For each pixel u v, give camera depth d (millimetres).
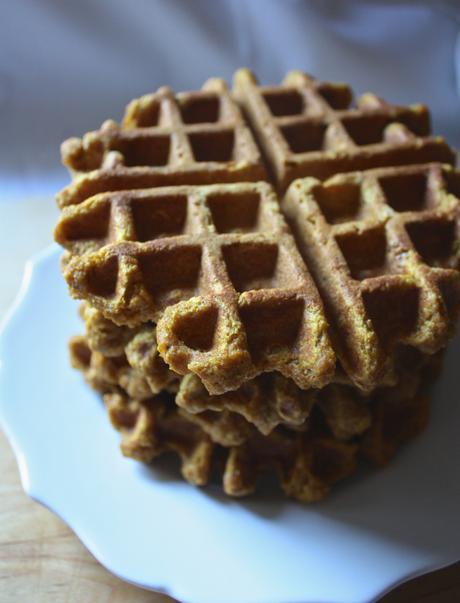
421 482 275
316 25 489
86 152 297
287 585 243
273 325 236
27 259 401
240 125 314
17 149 478
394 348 260
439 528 260
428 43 508
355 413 267
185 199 271
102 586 263
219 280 239
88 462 280
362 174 289
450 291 254
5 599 258
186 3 464
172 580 243
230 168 289
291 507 268
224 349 221
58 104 477
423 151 311
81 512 262
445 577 266
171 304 243
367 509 267
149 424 275
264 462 281
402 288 247
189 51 485
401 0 490
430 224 272
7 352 316
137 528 259
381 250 269
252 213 280
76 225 263
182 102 332
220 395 249
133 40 467
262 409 252
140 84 486
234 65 502
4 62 454
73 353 304
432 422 294
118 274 242
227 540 257
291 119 322
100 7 448
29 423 291
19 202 440
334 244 258
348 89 358
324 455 279
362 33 498
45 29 445
